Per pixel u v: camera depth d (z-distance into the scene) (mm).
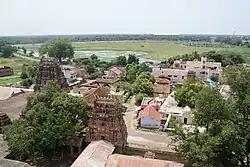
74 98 74000
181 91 108750
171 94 125062
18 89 139875
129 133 90125
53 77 110312
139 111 106562
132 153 73250
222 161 66500
